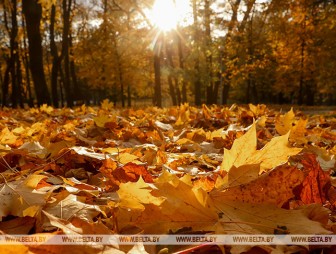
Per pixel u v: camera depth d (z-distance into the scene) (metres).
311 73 33.59
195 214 1.10
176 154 2.64
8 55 36.09
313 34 30.38
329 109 26.31
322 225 1.05
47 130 3.66
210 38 29.75
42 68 13.65
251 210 1.15
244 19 30.03
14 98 27.33
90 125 4.25
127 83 35.19
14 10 23.89
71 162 2.22
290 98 61.72
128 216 1.19
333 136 3.91
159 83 24.77
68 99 26.92
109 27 31.80
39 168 2.05
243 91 56.50
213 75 31.77
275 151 1.36
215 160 2.60
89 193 1.49
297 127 3.33
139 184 1.17
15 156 2.20
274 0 28.97
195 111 6.62
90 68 34.94
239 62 31.44
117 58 33.66
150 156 2.44
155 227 1.11
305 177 1.37
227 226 1.07
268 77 46.44
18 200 1.25
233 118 5.32
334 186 1.59
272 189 1.22
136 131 3.62
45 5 12.40
